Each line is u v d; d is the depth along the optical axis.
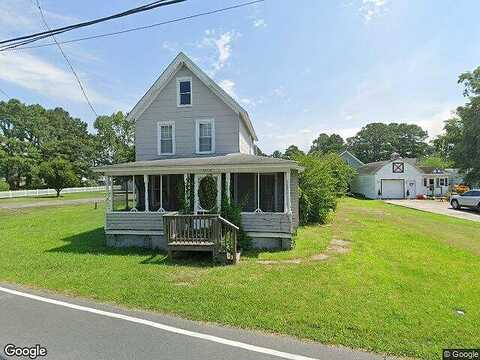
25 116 64.75
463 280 7.17
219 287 6.69
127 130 67.75
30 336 4.46
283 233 10.65
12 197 40.28
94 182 66.38
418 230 14.43
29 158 51.31
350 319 5.03
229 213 10.87
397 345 4.22
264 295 6.16
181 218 9.41
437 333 4.57
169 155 15.57
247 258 9.50
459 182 44.78
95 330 4.66
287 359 3.84
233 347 4.15
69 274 7.75
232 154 14.65
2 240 12.58
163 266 8.62
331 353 4.00
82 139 67.12
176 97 15.58
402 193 37.84
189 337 4.44
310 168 17.23
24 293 6.39
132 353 3.98
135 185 14.08
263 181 13.62
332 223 16.59
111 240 11.74
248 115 15.83
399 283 6.88
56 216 20.47
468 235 13.55
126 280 7.25
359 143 91.94
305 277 7.37
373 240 11.91
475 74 32.94
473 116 32.88
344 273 7.64
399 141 85.94
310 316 5.15
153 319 5.09
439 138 50.22
